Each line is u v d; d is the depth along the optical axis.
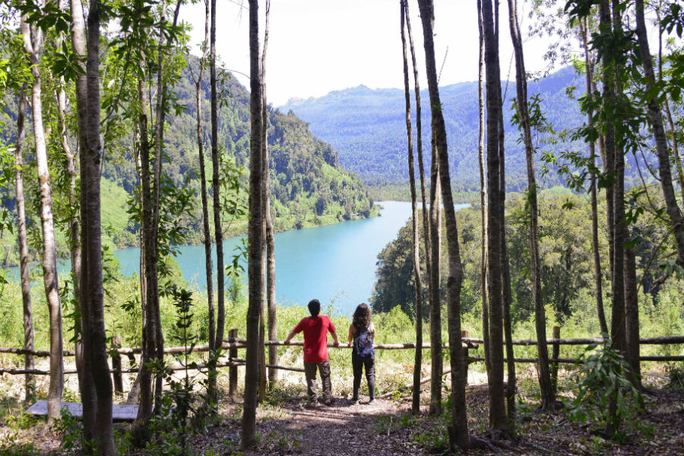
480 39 5.99
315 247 117.44
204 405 4.34
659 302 16.19
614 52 4.15
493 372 4.41
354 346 6.78
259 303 4.46
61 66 3.54
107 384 3.56
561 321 27.39
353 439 4.83
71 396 6.55
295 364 9.22
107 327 9.45
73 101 6.06
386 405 6.61
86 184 3.49
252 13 4.25
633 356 5.17
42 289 11.16
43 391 7.03
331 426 5.43
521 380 7.40
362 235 137.38
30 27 5.50
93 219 3.47
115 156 6.59
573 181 5.66
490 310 4.39
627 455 3.84
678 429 4.27
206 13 5.81
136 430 4.64
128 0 4.29
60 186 6.11
